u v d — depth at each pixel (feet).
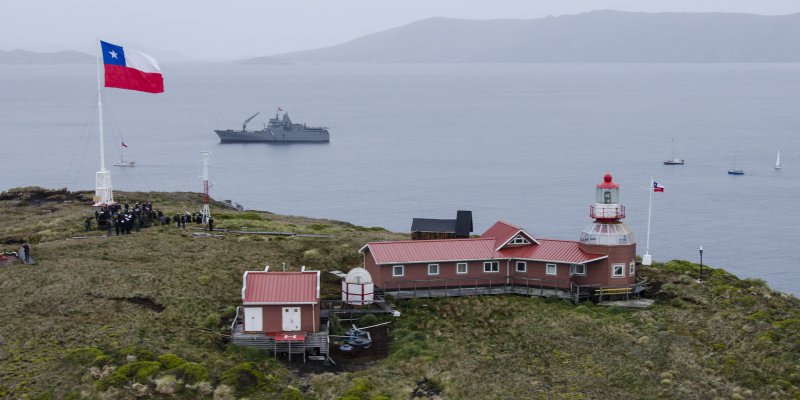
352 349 312.29
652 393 268.00
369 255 377.30
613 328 324.60
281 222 523.70
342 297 353.51
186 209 549.13
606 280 367.45
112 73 466.70
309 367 295.89
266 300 305.73
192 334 307.78
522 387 276.82
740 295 361.71
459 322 341.41
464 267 374.84
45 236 430.61
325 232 487.61
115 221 440.45
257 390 268.41
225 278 367.45
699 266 418.92
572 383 279.90
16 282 344.90
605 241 367.66
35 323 305.94
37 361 277.44
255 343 303.89
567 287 368.48
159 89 479.41
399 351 307.58
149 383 264.52
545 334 323.37
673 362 291.38
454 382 280.51
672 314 341.41
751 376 274.98
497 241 387.14
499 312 349.61
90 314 317.42
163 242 419.95
